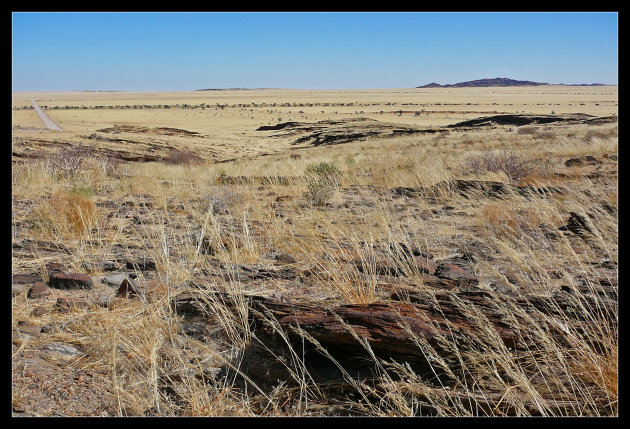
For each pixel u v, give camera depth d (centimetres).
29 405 288
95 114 13525
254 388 325
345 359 352
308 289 498
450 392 301
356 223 810
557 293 459
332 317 375
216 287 469
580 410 278
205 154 4909
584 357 315
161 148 4619
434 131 6259
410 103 19775
